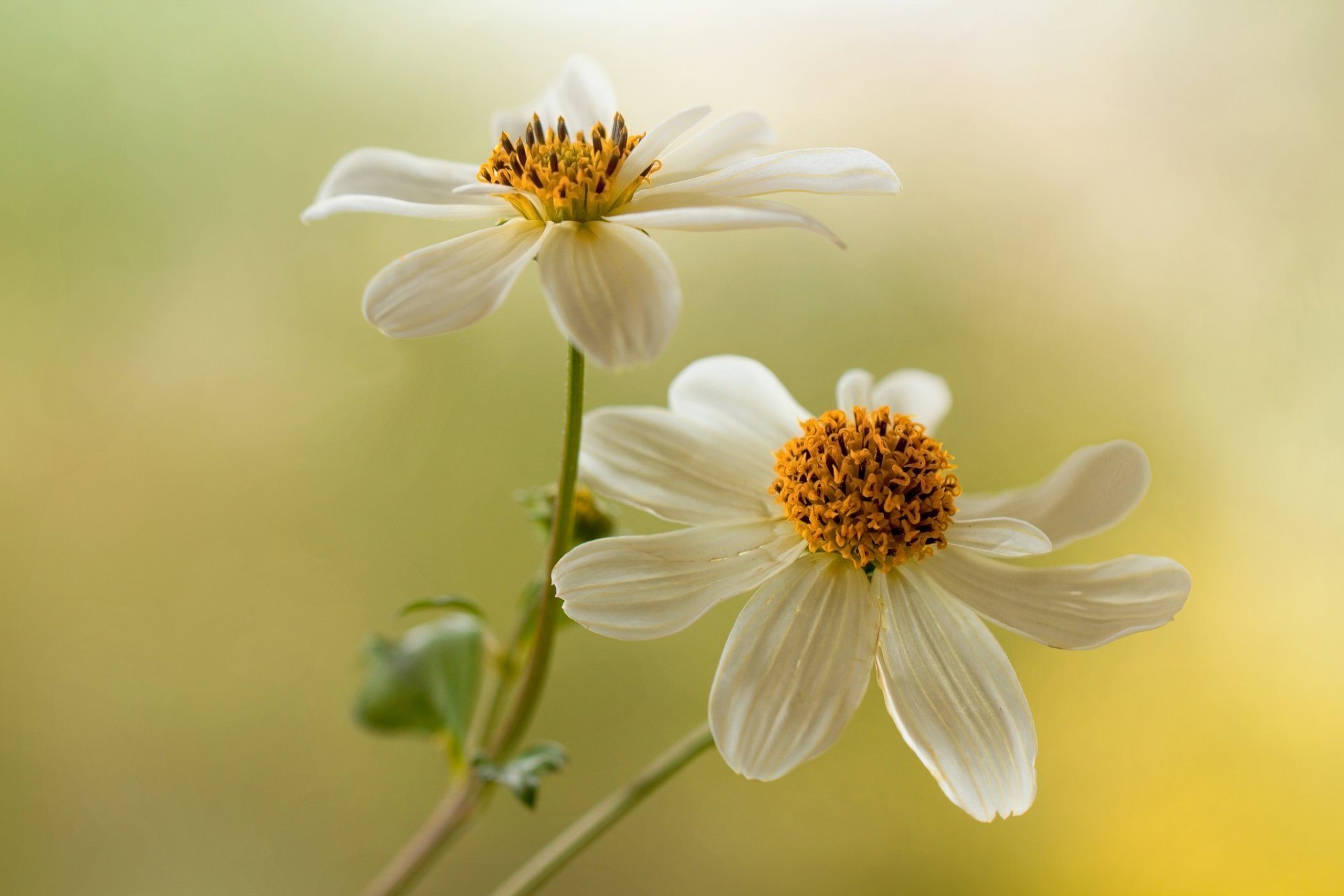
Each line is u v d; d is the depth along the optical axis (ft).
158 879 1.37
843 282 1.55
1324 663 1.52
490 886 1.39
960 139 1.59
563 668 1.42
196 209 1.46
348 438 1.46
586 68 0.86
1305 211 1.59
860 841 1.44
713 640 1.44
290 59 1.48
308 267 1.47
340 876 1.38
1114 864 1.46
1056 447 1.55
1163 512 1.57
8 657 1.37
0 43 1.40
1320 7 1.57
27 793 1.37
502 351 1.48
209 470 1.44
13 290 1.41
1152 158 1.60
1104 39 1.59
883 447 0.82
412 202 0.82
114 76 1.43
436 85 1.51
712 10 1.55
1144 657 1.52
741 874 1.42
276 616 1.43
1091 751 1.49
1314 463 1.57
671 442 0.83
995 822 1.45
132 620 1.41
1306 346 1.57
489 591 1.44
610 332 0.76
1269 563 1.56
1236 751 1.50
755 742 0.78
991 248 1.58
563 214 0.79
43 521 1.40
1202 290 1.60
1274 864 1.47
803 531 0.81
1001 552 0.80
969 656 0.80
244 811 1.40
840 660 0.79
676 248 1.53
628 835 1.41
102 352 1.43
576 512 0.88
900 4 1.56
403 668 0.89
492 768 0.82
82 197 1.43
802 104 1.56
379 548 1.45
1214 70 1.59
